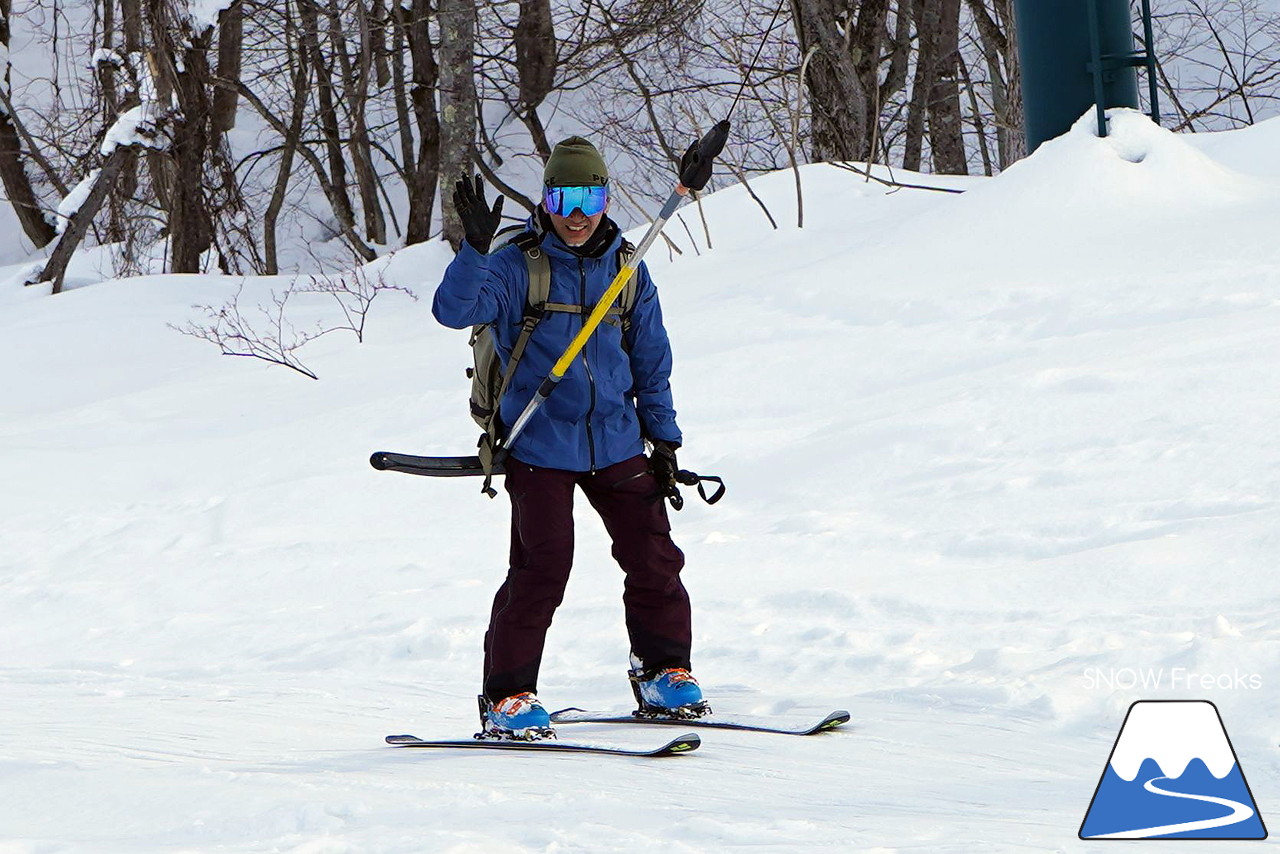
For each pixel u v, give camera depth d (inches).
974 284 1721.2
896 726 681.0
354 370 2108.8
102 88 3698.3
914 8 4035.4
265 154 4269.2
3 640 1215.6
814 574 1050.1
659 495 683.4
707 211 2539.4
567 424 660.1
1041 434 1241.4
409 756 639.8
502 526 1358.3
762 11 4153.5
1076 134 2000.5
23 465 1785.2
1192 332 1400.1
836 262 1929.1
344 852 415.2
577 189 637.9
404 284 2869.1
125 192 3838.6
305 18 4087.1
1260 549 879.7
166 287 2891.2
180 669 1032.2
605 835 429.4
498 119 4643.2
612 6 4035.4
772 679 841.5
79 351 2527.1
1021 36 2070.6
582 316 655.8
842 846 418.6
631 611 717.3
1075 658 746.8
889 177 2513.5
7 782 538.3
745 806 500.7
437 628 1061.1
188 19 3462.1
